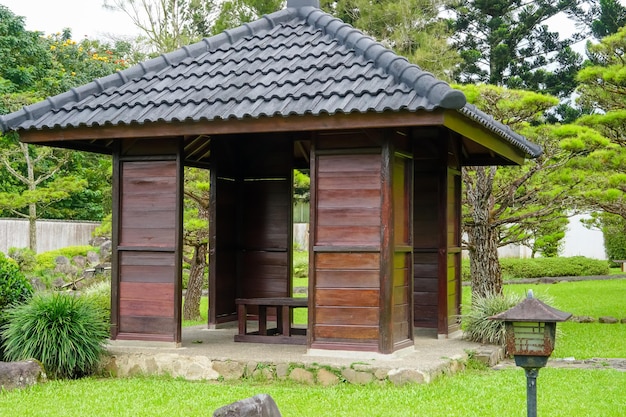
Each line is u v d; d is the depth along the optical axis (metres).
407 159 9.55
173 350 9.46
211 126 8.85
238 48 10.71
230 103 8.95
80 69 30.45
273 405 5.78
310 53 9.88
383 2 23.33
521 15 34.06
